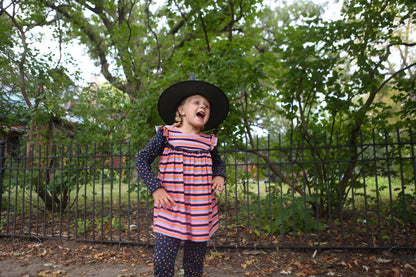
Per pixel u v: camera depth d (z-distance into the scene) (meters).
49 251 3.38
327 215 4.38
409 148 3.81
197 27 4.33
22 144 5.22
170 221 1.63
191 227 1.64
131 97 5.07
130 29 5.75
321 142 4.22
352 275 2.56
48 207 5.29
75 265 2.96
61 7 6.52
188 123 1.85
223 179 1.89
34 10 5.60
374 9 3.54
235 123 4.42
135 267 2.88
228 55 4.07
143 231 4.07
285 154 4.38
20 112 4.92
